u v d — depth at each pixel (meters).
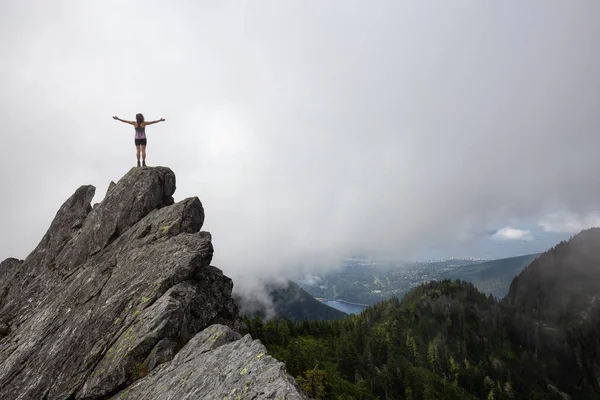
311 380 51.66
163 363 20.31
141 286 25.72
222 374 15.82
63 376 22.19
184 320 23.00
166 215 32.12
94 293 27.80
